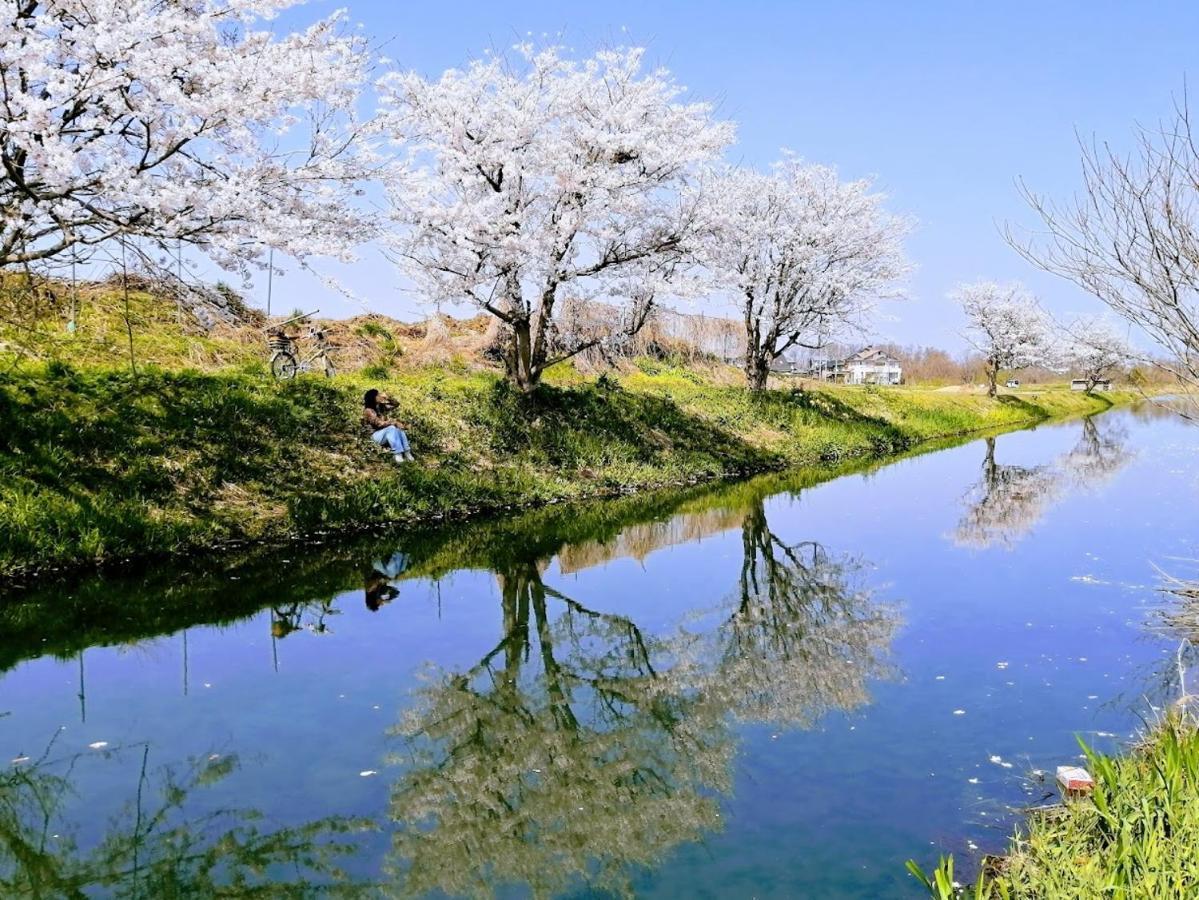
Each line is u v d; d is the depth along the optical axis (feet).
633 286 65.05
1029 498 61.67
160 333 59.98
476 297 58.49
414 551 42.27
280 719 23.09
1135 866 13.21
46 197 29.12
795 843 17.07
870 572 40.34
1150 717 22.16
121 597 32.76
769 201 91.09
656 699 25.46
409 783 20.06
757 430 87.66
